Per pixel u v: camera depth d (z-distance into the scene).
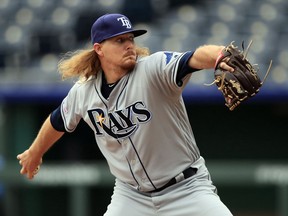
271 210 34.56
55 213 34.28
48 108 33.56
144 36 41.62
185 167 16.52
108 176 31.45
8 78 38.34
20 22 44.38
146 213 16.94
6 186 32.03
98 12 43.91
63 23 43.59
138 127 16.08
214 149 34.56
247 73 13.76
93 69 16.48
